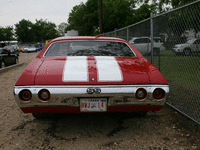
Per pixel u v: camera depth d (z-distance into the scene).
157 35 4.06
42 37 78.94
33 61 2.65
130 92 2.15
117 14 29.27
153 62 4.32
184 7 2.91
